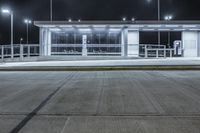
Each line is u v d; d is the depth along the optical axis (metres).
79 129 6.41
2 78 16.34
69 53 32.62
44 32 31.88
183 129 6.39
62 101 9.52
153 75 17.58
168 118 7.33
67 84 13.59
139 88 12.24
